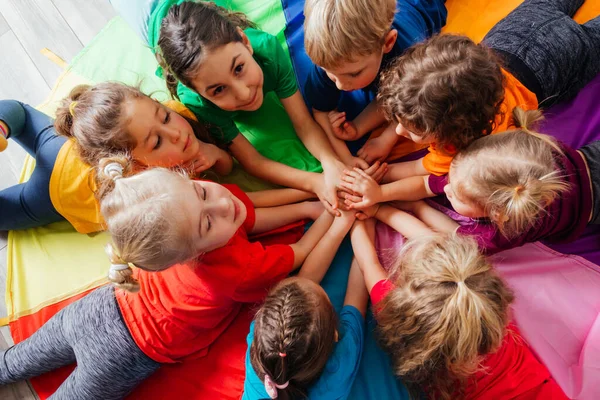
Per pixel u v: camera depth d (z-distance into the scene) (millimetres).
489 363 1007
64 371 1229
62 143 1204
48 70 1501
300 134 1278
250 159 1257
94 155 1097
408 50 1018
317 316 940
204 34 992
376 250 1200
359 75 1040
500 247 1058
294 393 973
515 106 1035
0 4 1565
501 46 1138
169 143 1097
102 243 1289
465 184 963
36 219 1279
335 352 1008
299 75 1340
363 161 1228
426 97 940
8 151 1438
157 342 1089
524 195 906
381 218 1201
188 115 1199
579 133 1189
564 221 1003
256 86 1093
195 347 1146
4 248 1342
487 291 891
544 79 1114
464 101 938
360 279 1154
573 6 1225
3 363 1190
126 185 956
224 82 1036
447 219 1158
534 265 1131
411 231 1147
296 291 966
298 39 1351
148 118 1060
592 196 1002
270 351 912
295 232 1245
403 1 1204
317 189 1209
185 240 966
